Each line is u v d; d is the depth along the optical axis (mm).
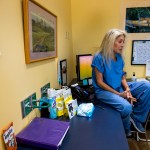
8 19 854
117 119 1218
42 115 1249
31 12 1065
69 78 2338
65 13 2098
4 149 817
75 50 2621
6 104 848
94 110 1399
